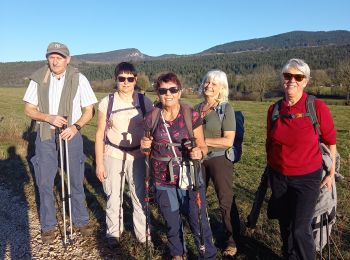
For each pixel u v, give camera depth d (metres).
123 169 4.57
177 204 3.86
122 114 4.41
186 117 3.69
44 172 4.87
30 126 14.30
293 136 3.62
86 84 4.91
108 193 4.68
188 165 3.72
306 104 3.63
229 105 4.22
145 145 3.74
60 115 4.76
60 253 4.78
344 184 7.57
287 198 3.83
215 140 4.11
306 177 3.61
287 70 3.61
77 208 5.14
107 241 5.01
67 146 4.80
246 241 4.86
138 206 4.72
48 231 5.01
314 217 3.88
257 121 23.58
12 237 5.26
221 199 4.32
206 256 3.88
